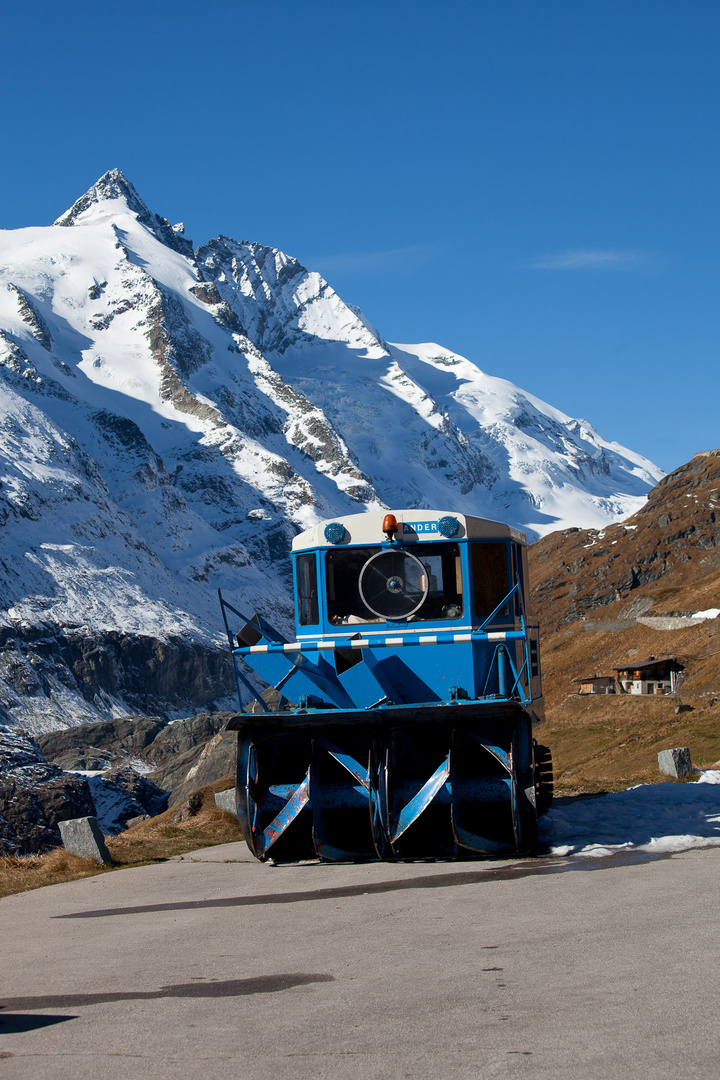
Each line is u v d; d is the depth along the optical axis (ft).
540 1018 20.25
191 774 253.85
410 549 48.37
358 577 48.47
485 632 47.34
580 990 22.06
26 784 259.39
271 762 46.91
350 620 48.08
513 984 23.04
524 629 48.93
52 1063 19.58
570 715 350.84
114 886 45.37
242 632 51.11
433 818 45.80
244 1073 18.21
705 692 320.91
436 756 45.37
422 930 30.22
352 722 43.55
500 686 45.47
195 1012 22.66
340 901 36.63
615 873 38.22
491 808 45.24
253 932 32.04
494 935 28.63
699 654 377.71
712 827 49.01
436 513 48.49
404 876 41.06
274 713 44.14
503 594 48.96
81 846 53.72
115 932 34.01
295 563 50.26
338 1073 17.90
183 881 45.03
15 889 47.62
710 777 72.08
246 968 26.89
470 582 47.96
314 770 45.06
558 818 54.13
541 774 54.49
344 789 44.91
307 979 25.16
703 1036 18.51
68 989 26.09
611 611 636.48
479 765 44.78
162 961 28.68
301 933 31.27
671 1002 20.66
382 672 46.29
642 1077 16.78
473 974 24.32
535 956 25.63
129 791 394.73
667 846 44.55
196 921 34.94
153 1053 19.75
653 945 25.75
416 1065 18.04
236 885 42.50
